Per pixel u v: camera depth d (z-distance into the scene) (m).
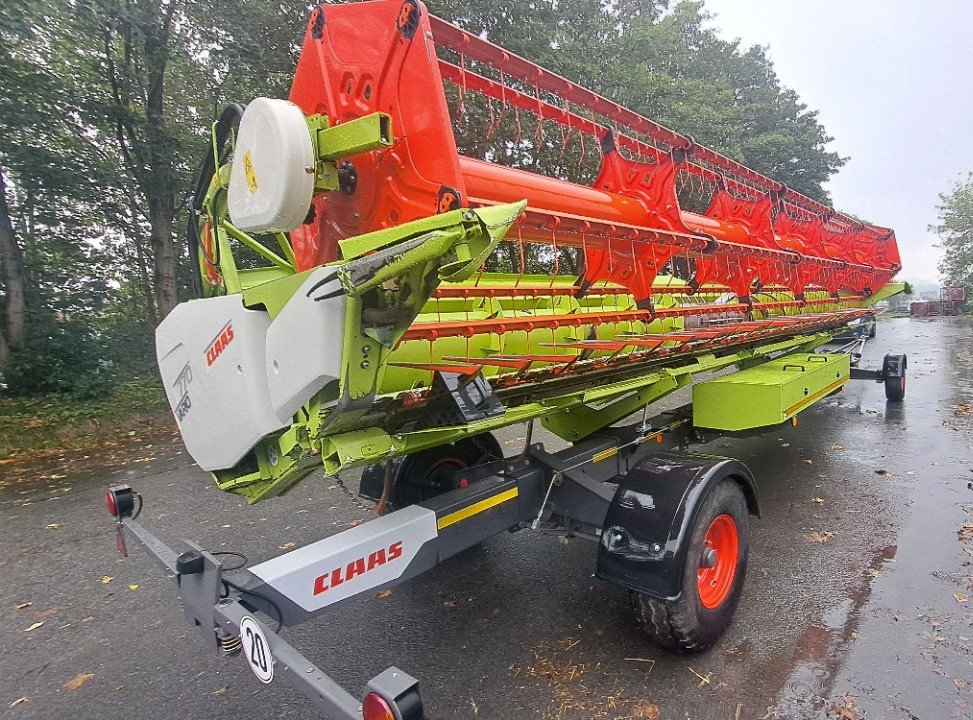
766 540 4.30
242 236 2.97
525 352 3.63
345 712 1.47
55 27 9.57
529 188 2.75
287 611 2.08
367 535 2.36
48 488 6.58
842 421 8.16
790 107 30.66
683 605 2.71
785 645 3.01
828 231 7.73
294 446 2.31
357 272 1.84
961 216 38.00
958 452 6.38
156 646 3.33
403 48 2.16
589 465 3.55
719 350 5.31
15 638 3.45
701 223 4.51
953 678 2.70
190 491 6.23
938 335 22.81
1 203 9.80
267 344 2.25
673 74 20.20
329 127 2.35
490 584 3.81
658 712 2.55
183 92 12.09
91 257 11.91
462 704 2.67
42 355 9.95
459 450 4.08
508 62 2.82
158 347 2.99
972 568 3.75
